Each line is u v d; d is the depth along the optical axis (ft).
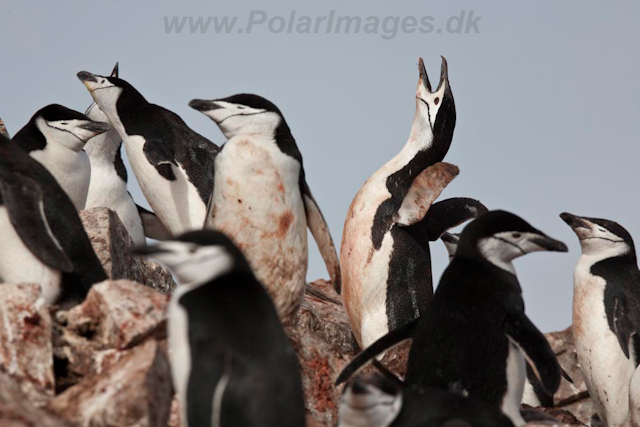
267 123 41.73
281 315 42.16
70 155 50.08
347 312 53.36
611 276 53.83
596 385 53.62
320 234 43.50
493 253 35.09
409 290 51.57
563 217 55.88
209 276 26.53
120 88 55.11
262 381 24.49
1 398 26.71
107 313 33.09
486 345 32.81
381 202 52.70
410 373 33.12
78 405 28.71
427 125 55.16
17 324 31.24
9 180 34.01
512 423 27.96
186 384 24.86
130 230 58.23
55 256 32.89
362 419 27.86
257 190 40.68
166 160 51.24
